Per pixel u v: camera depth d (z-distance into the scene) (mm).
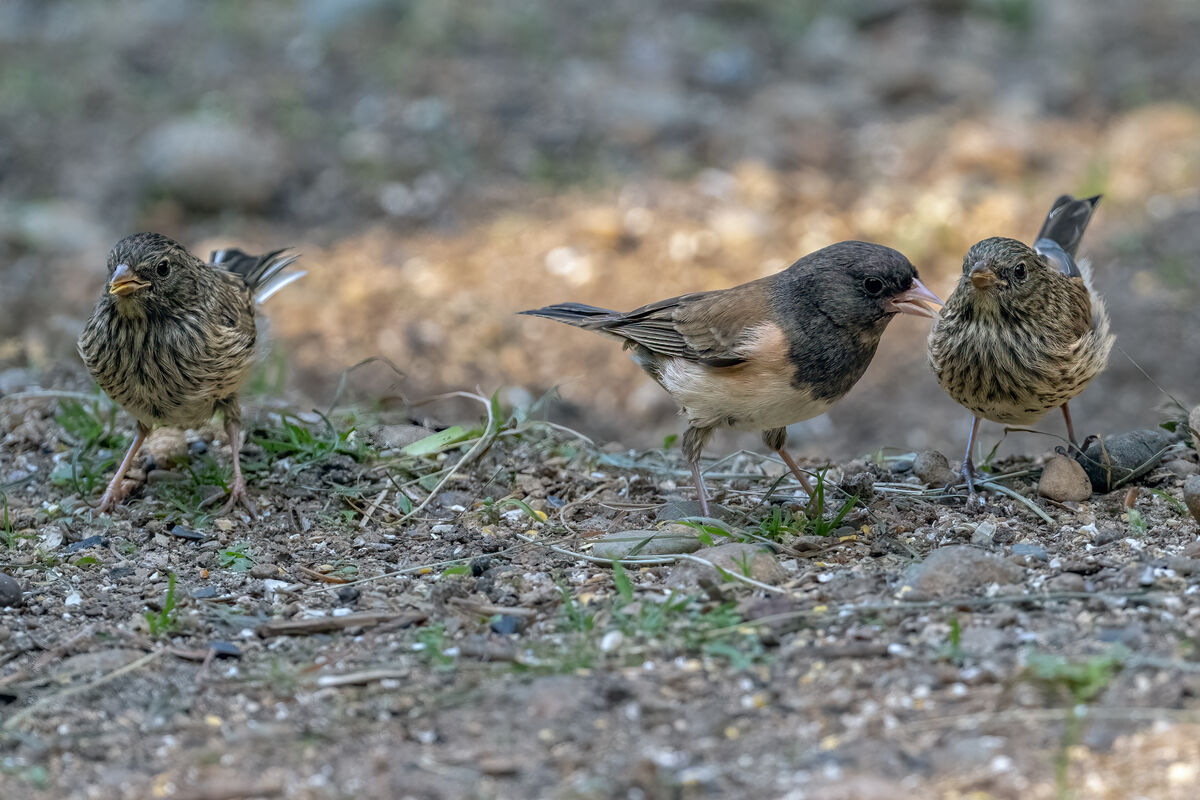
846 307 9250
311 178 21641
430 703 7297
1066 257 10594
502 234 20125
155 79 24688
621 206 20609
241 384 10648
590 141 22453
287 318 18078
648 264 19125
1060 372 9578
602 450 12312
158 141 21453
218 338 10117
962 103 24000
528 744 6812
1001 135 22328
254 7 27719
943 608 7996
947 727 6672
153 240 9812
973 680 7062
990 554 8461
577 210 20594
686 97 23969
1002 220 19922
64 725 7234
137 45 25969
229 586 9109
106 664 7867
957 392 10086
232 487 10555
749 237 19516
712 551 8883
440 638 8133
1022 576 8461
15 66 24969
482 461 11500
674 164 21703
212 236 20359
